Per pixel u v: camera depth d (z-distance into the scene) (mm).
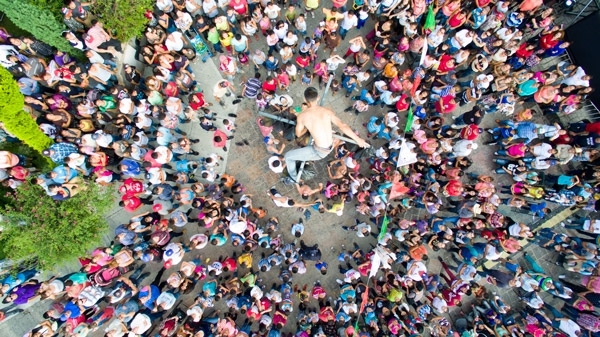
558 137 9781
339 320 9523
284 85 9508
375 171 10156
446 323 9594
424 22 9805
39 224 8336
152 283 9727
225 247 10523
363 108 9586
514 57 9781
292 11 9766
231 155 10641
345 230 10773
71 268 9969
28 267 9289
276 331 9391
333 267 10805
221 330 9055
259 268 9797
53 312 8648
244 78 10594
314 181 10609
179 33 9000
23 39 8570
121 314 8727
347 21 9375
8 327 10047
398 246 10336
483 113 9516
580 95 9328
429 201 9164
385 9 9438
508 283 9695
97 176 8766
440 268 10836
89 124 8695
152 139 9992
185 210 10242
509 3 9602
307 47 9430
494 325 10047
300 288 10727
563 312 10336
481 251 9922
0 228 8602
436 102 9648
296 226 9906
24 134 8234
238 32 10188
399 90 9281
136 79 9164
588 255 9602
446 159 9719
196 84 10031
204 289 9258
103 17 8836
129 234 8906
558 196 9664
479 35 9898
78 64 9273
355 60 9641
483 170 10867
